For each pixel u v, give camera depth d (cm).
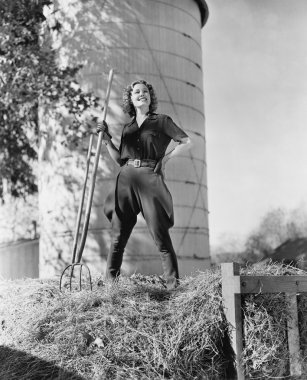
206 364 284
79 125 845
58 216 949
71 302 310
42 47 910
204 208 1058
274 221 1808
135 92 372
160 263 910
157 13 1006
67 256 938
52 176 955
